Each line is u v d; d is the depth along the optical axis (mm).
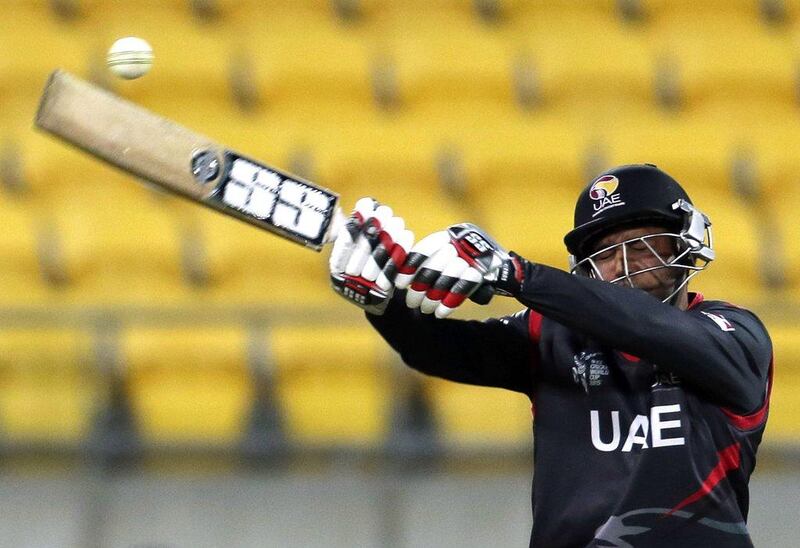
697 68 31438
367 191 27703
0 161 27453
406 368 21266
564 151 28797
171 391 22000
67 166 27172
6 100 29094
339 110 29594
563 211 27703
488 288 9812
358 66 30453
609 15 32906
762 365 10227
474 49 31000
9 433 20531
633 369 10273
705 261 10477
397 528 20391
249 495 20344
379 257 9898
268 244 25875
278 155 28125
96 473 20484
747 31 32625
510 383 11078
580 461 10297
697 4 33031
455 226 9977
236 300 25188
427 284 9844
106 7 31531
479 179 28203
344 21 32000
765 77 31469
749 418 10172
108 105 9992
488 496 20484
